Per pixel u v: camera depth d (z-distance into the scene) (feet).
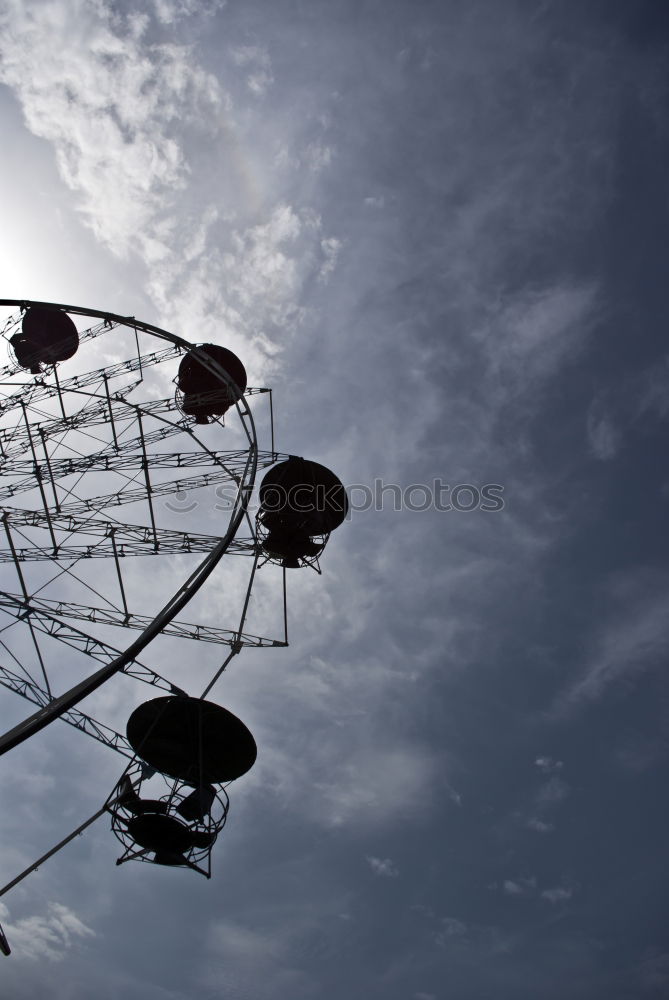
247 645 85.25
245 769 81.82
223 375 93.91
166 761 80.53
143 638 61.36
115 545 83.97
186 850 74.90
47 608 75.61
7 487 90.79
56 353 110.11
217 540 86.02
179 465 88.69
